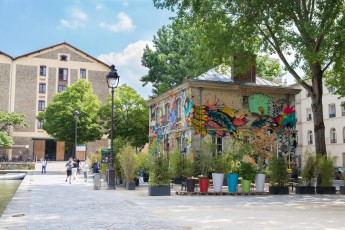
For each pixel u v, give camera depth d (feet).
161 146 95.66
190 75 76.54
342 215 33.01
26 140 200.44
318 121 66.59
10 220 29.12
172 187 65.98
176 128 85.92
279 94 85.61
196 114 78.02
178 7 65.87
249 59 70.08
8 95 200.34
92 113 141.28
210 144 61.16
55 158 204.33
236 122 80.64
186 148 78.79
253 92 83.15
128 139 120.57
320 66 66.90
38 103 204.64
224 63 78.89
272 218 30.89
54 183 76.89
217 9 63.77
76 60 213.25
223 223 28.12
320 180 58.03
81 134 138.31
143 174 76.28
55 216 31.30
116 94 124.77
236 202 43.65
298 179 64.54
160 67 135.85
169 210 35.83
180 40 135.44
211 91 79.87
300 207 39.17
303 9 62.49
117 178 71.77
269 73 122.72
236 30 62.75
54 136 139.64
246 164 55.67
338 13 57.93
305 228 26.25
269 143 66.54
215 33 62.80
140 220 29.14
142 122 121.60
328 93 151.94
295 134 85.76
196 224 27.61
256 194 54.08
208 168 57.72
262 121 82.94
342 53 57.36
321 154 60.95
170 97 91.04
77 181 84.79
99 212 33.94
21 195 49.90
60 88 209.15
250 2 60.13
